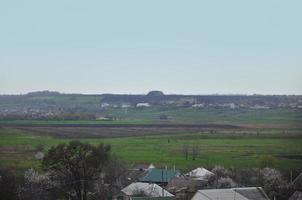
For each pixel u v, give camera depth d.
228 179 153.50
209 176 161.62
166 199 128.62
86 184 134.62
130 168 186.38
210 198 109.31
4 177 130.25
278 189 141.88
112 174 157.00
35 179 137.12
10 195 124.50
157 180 164.88
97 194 139.62
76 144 142.25
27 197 127.62
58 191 135.00
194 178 161.25
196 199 111.62
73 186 133.62
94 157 135.62
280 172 166.62
